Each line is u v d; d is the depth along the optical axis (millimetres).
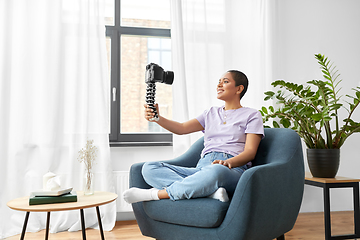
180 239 1476
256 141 1666
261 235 1363
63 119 2482
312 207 2930
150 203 1559
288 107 2217
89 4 2561
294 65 2986
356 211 2068
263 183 1337
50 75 2465
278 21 2951
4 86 2385
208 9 2797
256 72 2828
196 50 2734
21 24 2455
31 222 2357
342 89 3049
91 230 2396
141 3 2939
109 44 2836
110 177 2488
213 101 2748
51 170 2410
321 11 3082
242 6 2857
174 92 2648
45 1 2490
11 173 2361
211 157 1699
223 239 1327
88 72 2516
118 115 2789
